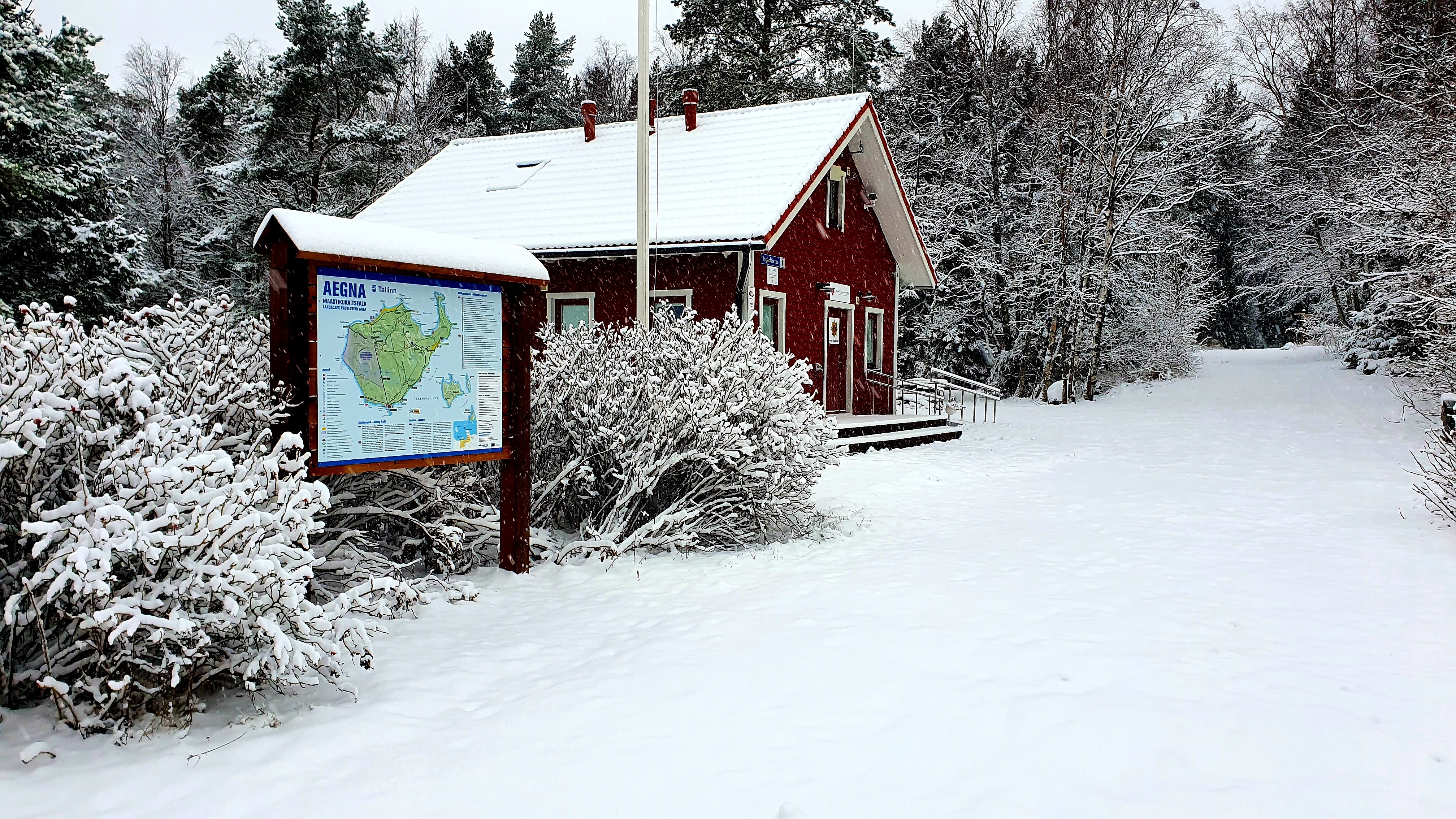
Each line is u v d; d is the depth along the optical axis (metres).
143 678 4.45
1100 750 4.02
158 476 4.22
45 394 4.55
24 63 19.02
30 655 4.80
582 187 20.95
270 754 4.18
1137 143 31.97
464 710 4.75
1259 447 18.02
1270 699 4.62
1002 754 3.99
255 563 4.25
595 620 6.41
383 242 6.45
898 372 36.28
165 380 5.75
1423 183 22.03
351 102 33.50
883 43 37.69
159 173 38.88
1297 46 34.97
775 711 4.53
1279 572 7.52
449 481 7.76
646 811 3.56
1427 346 22.12
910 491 12.59
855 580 7.36
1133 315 34.25
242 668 4.53
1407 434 19.53
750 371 9.07
